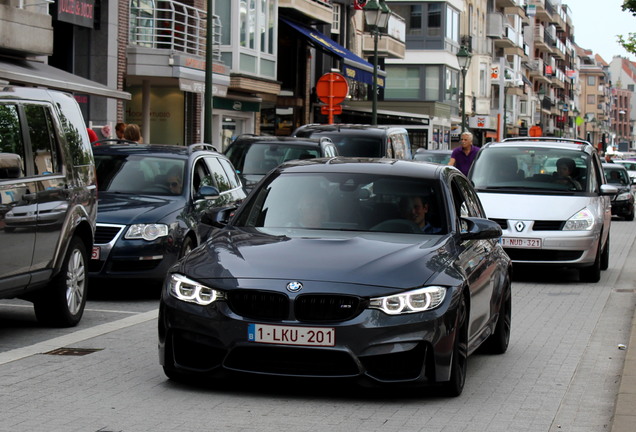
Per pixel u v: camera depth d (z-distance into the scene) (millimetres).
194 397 7863
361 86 53781
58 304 11125
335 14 53219
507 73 95562
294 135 25547
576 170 17859
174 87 35625
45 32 24609
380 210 9023
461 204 9641
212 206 15258
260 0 39312
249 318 7613
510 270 10688
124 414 7312
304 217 9023
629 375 8906
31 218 10297
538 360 10125
